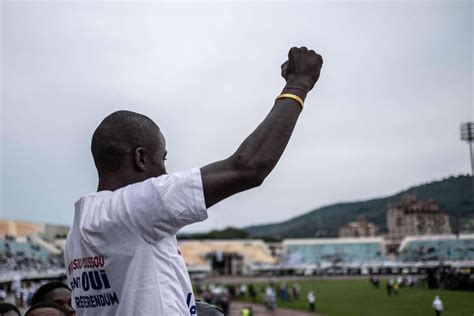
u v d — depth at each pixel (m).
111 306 2.69
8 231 103.75
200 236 173.62
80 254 2.82
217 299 54.38
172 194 2.57
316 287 80.75
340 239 146.12
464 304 13.88
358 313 30.58
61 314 4.76
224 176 2.60
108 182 2.98
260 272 137.00
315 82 3.00
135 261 2.63
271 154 2.67
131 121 3.00
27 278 73.69
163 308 2.60
